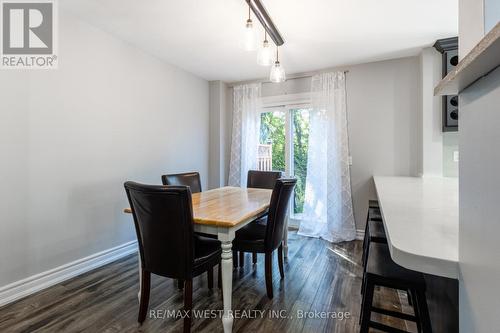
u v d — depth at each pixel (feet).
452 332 2.88
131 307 6.23
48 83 7.17
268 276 6.64
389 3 7.00
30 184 6.82
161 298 6.68
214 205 6.81
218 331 5.44
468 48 2.34
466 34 2.39
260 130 13.84
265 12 7.10
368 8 7.22
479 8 2.13
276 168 13.61
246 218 5.73
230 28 8.38
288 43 9.36
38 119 6.97
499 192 1.50
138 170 9.97
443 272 2.29
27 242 6.76
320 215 11.84
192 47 9.82
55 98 7.32
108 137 8.81
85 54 8.04
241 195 8.39
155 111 10.74
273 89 13.41
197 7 7.20
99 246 8.58
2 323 5.60
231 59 11.02
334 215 11.43
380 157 11.17
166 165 11.33
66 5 7.21
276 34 8.35
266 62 7.13
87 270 8.17
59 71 7.41
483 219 1.73
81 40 7.93
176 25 8.20
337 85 11.65
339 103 11.59
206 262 5.51
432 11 7.37
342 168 11.56
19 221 6.62
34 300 6.48
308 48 9.78
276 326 5.62
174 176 9.06
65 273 7.59
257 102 13.53
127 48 9.43
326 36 8.84
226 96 14.49
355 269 8.39
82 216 8.05
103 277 7.77
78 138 7.91
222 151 14.21
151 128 10.55
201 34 8.78
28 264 6.78
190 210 4.95
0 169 6.29
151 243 5.26
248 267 8.54
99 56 8.46
